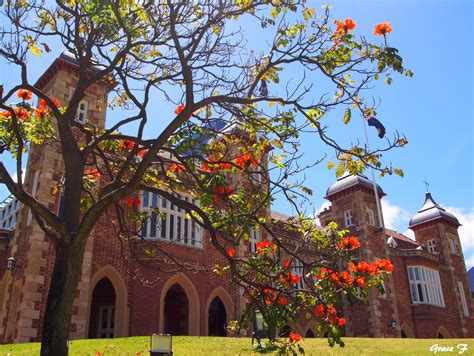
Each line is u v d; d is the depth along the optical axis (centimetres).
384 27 779
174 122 741
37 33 875
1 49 791
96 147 870
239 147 909
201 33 824
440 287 3488
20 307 1627
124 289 1848
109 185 775
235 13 831
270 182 771
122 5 829
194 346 1305
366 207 3325
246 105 851
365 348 1329
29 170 2008
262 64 882
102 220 1867
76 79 2075
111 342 1332
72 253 652
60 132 783
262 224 759
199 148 790
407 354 1186
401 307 3186
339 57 782
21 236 1866
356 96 796
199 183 746
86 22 946
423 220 4012
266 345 1212
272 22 816
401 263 3384
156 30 869
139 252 1898
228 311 2195
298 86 798
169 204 2097
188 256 2062
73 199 726
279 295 663
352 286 649
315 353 1187
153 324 1870
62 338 614
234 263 724
